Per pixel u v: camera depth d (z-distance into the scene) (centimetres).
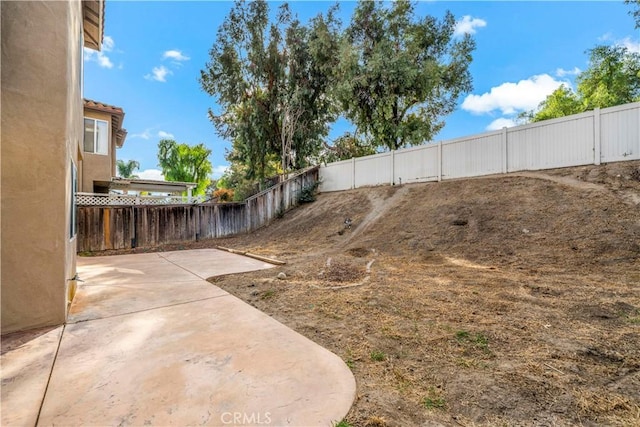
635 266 451
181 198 1262
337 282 484
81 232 923
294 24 1469
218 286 486
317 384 206
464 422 169
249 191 1723
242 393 194
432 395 194
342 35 1436
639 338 263
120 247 991
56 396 191
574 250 532
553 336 273
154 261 739
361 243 828
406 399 190
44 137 312
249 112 1528
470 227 716
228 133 1670
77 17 470
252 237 1190
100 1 633
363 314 343
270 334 293
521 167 862
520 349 253
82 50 627
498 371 221
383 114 1427
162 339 281
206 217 1190
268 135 1571
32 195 306
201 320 333
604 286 396
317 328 308
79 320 332
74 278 452
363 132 1605
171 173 2753
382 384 207
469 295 396
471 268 538
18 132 299
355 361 239
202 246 1047
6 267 294
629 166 668
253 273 574
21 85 299
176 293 444
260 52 1463
